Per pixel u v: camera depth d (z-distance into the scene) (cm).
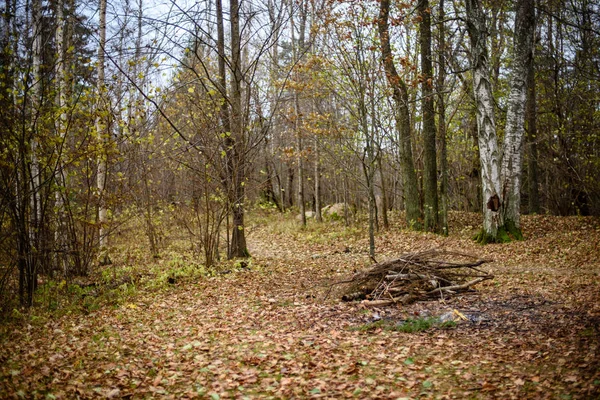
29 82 934
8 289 948
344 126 1692
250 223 2891
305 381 555
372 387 532
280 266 1423
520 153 1712
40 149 963
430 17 1931
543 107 2439
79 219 1175
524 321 751
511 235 1703
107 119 1112
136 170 1573
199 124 1385
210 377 579
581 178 2267
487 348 637
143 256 1655
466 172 3030
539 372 537
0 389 501
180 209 1567
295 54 2222
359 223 2406
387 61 1484
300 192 2489
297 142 2391
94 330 787
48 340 716
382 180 2180
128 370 598
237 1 1506
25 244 952
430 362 600
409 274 978
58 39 1157
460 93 2362
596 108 2253
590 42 2133
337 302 957
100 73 1297
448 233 2064
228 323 821
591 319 710
